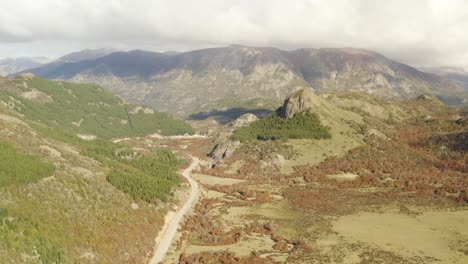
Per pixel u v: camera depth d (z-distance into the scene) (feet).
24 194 302.45
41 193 315.99
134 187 415.64
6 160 326.65
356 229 396.78
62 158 405.80
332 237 377.91
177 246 360.28
